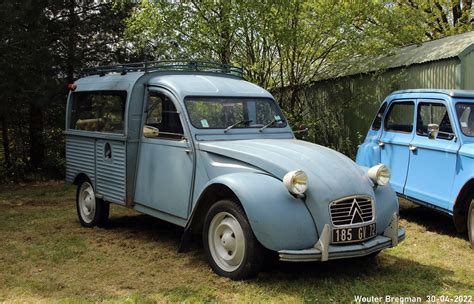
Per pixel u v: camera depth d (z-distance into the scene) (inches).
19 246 250.7
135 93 248.8
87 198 291.7
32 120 539.2
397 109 305.9
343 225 183.0
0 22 420.2
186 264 215.2
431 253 231.9
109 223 294.4
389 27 472.1
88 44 530.9
